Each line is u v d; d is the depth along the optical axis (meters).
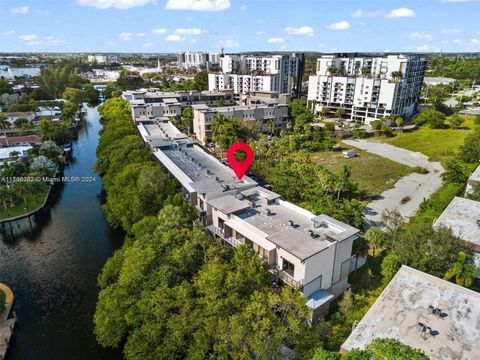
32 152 94.12
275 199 50.41
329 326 34.94
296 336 30.31
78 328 41.19
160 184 54.25
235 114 113.81
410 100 146.50
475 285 41.38
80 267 52.28
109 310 35.09
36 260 54.25
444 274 38.84
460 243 40.62
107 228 63.53
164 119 109.62
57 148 95.94
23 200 73.44
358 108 140.25
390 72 139.12
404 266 36.78
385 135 119.69
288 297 30.95
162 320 31.69
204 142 109.19
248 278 33.84
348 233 40.00
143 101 129.62
